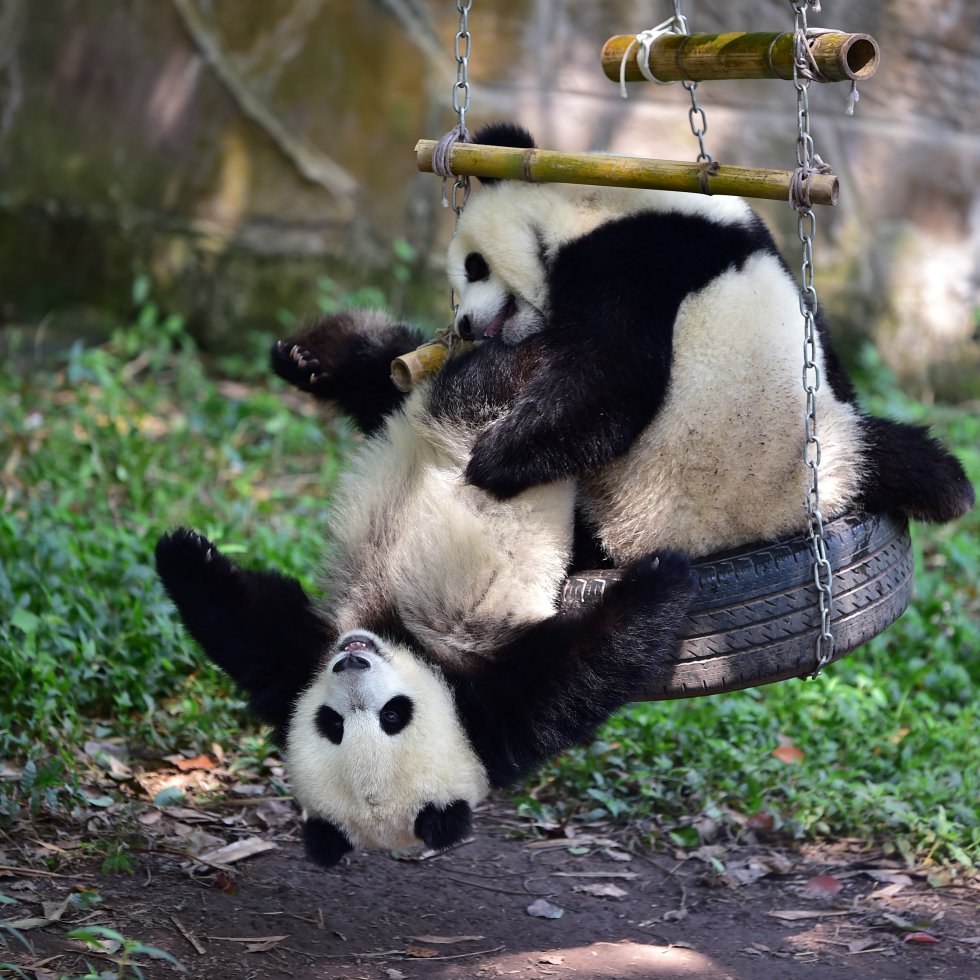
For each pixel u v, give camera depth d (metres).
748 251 6.94
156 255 16.39
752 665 6.58
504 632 6.62
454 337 7.30
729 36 6.21
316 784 6.30
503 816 8.26
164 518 11.12
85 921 6.43
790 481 6.79
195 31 16.11
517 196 6.98
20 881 6.68
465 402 6.88
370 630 6.83
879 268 17.14
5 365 14.77
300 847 7.61
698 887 7.52
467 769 6.41
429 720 6.30
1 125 16.28
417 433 7.06
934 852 7.81
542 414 6.56
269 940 6.54
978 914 7.25
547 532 6.77
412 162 16.39
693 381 6.75
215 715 8.69
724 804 8.33
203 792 7.99
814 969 6.63
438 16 16.11
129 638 9.02
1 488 11.59
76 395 14.07
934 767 8.75
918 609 11.04
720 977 6.51
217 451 13.28
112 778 7.83
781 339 6.85
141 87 16.23
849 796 8.30
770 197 5.97
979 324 17.20
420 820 6.25
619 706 6.50
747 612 6.56
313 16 16.08
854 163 16.97
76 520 10.55
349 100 16.25
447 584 6.69
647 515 6.92
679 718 9.09
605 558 7.13
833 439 7.00
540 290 7.02
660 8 16.28
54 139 16.31
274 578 7.09
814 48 5.85
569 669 6.41
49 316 16.19
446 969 6.46
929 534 13.04
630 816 8.17
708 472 6.78
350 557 7.09
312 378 7.98
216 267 16.36
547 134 16.23
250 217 16.42
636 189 6.85
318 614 7.08
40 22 16.14
